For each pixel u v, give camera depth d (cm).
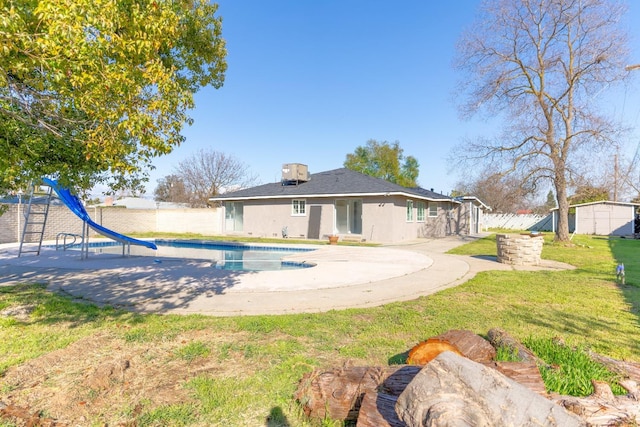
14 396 282
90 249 1562
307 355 370
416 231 2211
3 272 873
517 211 4194
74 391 290
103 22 298
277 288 712
